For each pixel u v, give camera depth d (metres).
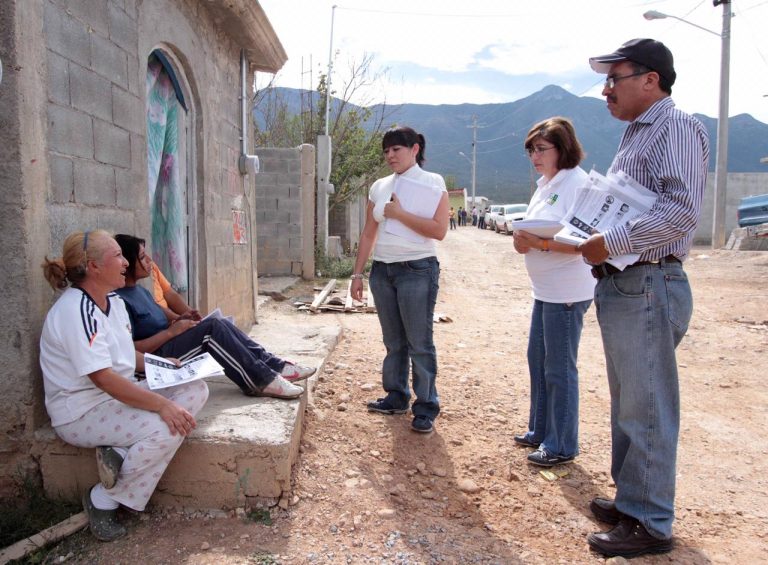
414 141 3.98
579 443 4.21
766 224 18.05
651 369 2.82
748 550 2.99
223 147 6.08
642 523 2.88
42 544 2.71
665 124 2.73
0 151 2.79
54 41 3.05
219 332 3.53
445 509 3.25
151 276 4.04
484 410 4.69
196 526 2.90
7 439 3.00
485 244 23.22
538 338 3.91
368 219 4.19
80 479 3.03
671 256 2.84
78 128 3.28
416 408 4.08
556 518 3.23
